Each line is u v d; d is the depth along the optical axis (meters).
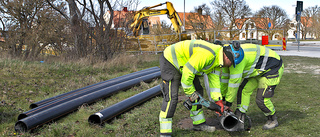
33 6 13.23
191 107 3.69
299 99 5.54
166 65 3.49
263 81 3.79
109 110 4.39
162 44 21.22
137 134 3.82
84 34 11.92
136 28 20.98
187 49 3.35
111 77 8.70
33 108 4.71
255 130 3.89
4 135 3.77
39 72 8.27
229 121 3.70
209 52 3.24
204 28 32.81
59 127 4.03
